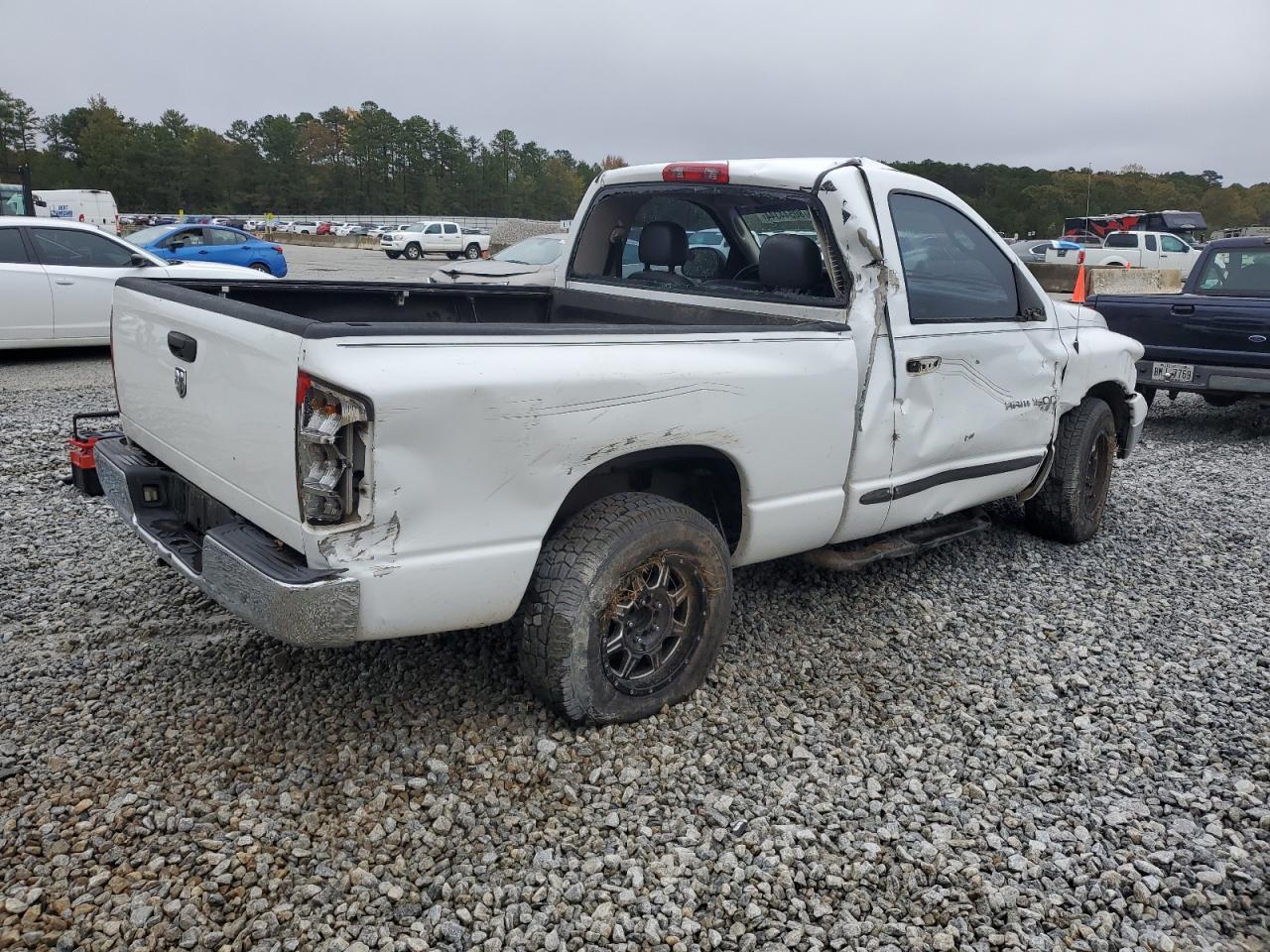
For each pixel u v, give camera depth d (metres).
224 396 2.91
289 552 2.77
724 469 3.55
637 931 2.44
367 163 123.19
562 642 3.04
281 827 2.75
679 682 3.45
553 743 3.19
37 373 9.96
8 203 20.20
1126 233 27.84
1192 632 4.35
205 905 2.44
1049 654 4.09
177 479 3.52
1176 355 8.54
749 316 4.05
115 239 10.95
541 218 132.12
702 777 3.08
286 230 68.00
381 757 3.08
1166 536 5.71
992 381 4.39
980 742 3.38
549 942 2.37
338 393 2.49
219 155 113.00
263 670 3.62
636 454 3.24
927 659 3.98
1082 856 2.79
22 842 2.63
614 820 2.83
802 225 4.09
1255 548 5.52
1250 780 3.20
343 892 2.52
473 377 2.66
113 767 2.99
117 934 2.33
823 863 2.71
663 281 4.62
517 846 2.72
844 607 4.47
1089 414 5.23
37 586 4.33
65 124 123.31
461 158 127.75
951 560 5.15
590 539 3.06
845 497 3.85
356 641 2.70
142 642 3.84
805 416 3.54
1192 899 2.62
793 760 3.21
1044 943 2.46
